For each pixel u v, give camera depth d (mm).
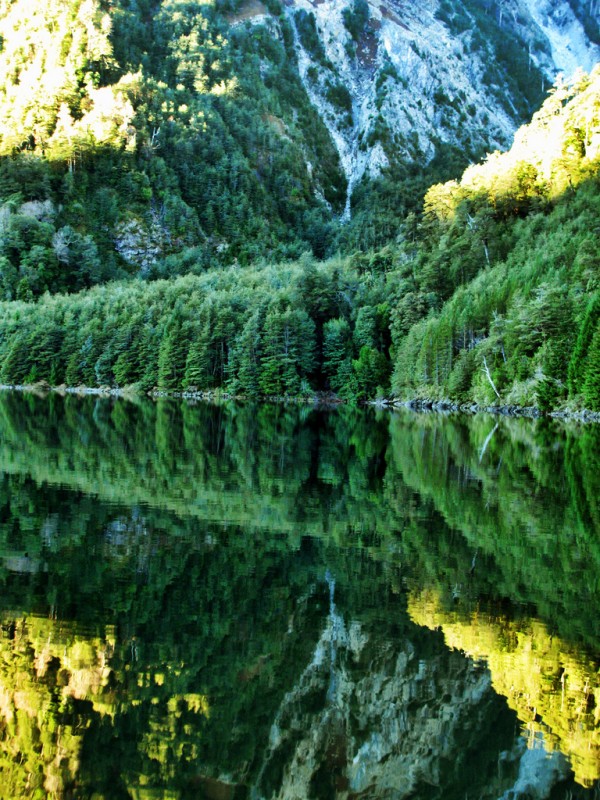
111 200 194375
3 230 170625
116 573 20500
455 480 37438
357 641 16250
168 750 12469
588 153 139750
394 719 13406
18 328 138250
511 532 25812
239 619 17391
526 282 95125
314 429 68688
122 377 130125
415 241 153625
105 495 31375
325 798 11461
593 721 13422
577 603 18688
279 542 24203
